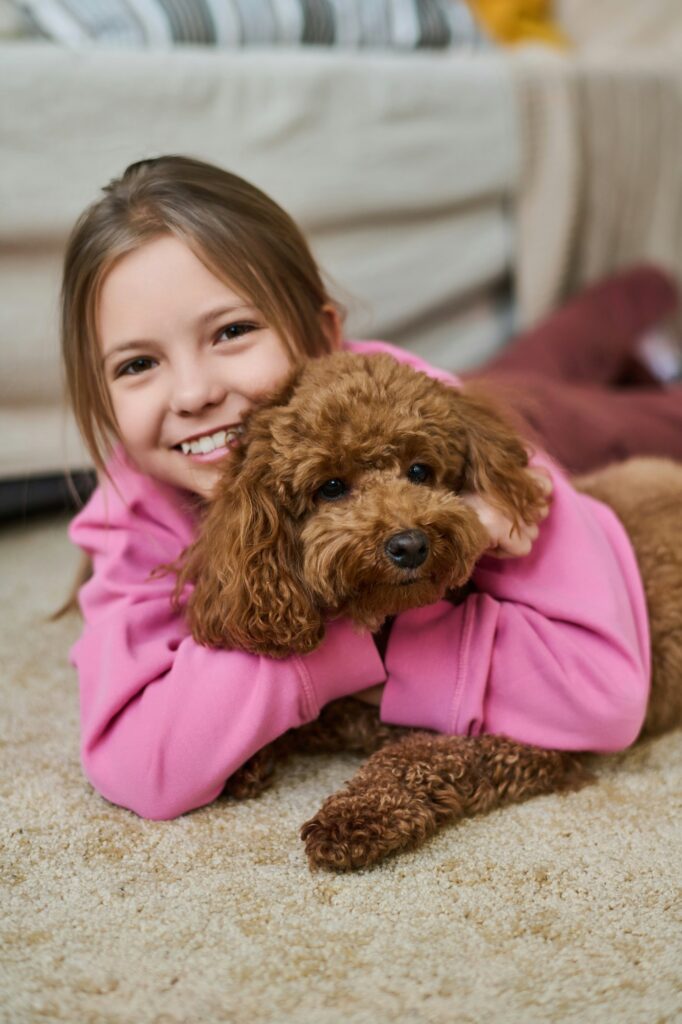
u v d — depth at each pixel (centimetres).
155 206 140
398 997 92
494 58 299
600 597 132
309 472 119
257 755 133
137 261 137
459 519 118
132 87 231
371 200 271
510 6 362
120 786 125
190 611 126
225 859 115
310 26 281
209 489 139
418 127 276
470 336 305
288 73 253
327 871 112
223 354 139
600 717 127
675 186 334
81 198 228
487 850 116
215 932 102
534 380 222
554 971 95
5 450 234
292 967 96
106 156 229
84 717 131
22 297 228
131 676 127
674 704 142
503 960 97
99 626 136
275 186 255
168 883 111
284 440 121
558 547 136
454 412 129
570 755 134
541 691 130
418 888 109
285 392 129
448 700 131
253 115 249
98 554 151
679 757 138
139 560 146
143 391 140
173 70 237
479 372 261
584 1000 91
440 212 288
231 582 119
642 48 376
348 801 118
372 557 112
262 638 121
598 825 121
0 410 233
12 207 221
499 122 290
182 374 137
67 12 254
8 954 99
